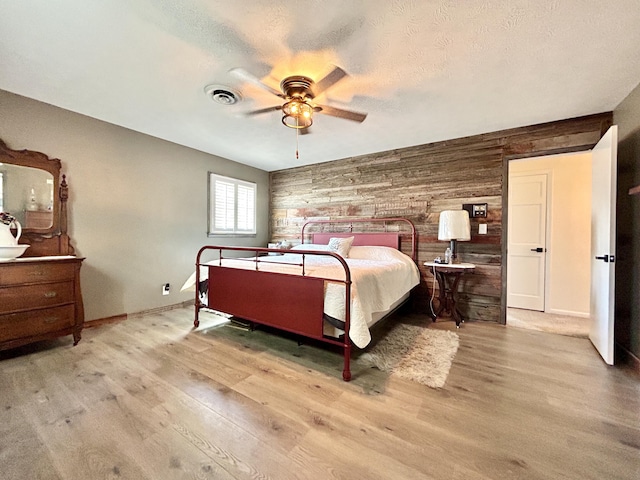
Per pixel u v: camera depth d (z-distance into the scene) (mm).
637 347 2193
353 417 1566
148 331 2928
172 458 1262
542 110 2750
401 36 1709
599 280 2467
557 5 1464
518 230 4254
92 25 1626
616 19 1550
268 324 2441
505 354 2451
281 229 5344
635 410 1643
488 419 1559
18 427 1443
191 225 4059
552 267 3998
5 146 2488
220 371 2082
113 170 3207
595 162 2607
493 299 3367
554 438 1411
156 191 3627
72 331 2518
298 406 1663
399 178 4020
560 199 3971
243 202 4926
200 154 4164
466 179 3523
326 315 2129
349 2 1454
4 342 2166
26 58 1954
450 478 1171
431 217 3770
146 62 1997
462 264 3320
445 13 1523
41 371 2041
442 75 2135
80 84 2318
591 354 2465
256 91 2393
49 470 1188
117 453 1286
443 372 2104
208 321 3279
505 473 1196
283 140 3689
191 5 1478
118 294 3283
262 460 1258
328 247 4051
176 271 3875
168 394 1768
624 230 2443
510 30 1650
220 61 1980
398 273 3041
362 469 1214
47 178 2730
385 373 2082
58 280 2436
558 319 3609
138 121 3098
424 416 1582
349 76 2150
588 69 2043
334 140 3676
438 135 3477
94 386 1845
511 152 3250
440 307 3457
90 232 3041
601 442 1382
